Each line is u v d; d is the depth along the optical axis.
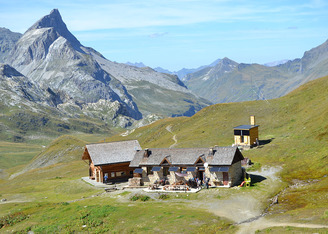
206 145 110.19
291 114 120.19
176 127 158.50
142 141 171.12
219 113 150.25
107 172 83.75
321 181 61.09
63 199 74.94
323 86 131.12
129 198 62.94
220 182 64.38
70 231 48.31
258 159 83.38
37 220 56.81
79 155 168.62
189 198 59.06
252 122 100.12
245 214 48.50
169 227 44.34
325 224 37.53
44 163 166.50
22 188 100.69
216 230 42.00
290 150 84.81
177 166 68.62
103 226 48.22
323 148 79.06
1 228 56.78
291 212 45.88
